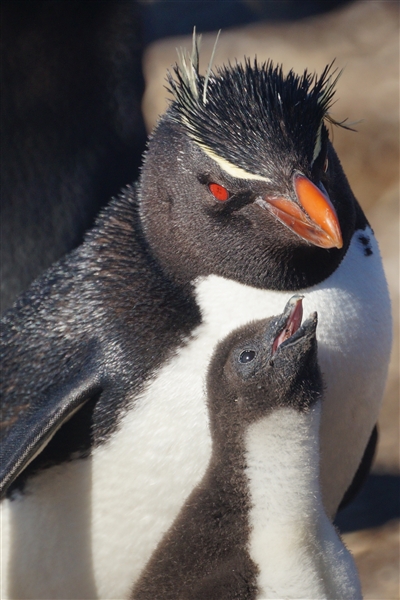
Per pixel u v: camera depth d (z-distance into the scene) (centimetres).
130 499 779
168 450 755
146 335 779
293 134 732
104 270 823
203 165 753
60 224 1230
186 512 741
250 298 764
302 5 3478
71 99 1216
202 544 734
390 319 841
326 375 776
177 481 759
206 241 763
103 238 842
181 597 755
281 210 722
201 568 739
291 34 3228
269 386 702
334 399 791
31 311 850
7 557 824
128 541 792
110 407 777
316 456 712
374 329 809
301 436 701
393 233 2055
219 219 755
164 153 786
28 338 834
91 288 822
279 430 702
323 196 708
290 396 698
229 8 3553
